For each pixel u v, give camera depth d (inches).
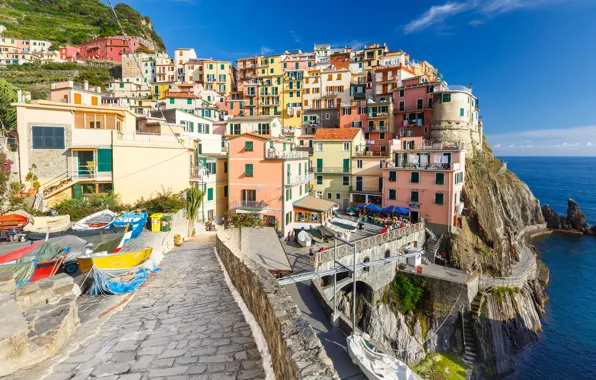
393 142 2439.7
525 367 1440.7
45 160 1232.2
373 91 3479.3
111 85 3754.9
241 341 371.9
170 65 4566.9
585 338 1621.6
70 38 5187.0
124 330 413.1
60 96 1694.1
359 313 1579.7
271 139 1760.6
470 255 1868.8
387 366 856.3
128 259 666.2
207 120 2315.5
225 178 1878.7
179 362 329.1
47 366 324.2
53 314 404.2
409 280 1651.1
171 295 553.9
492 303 1576.0
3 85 2169.0
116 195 1263.5
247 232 1359.5
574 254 2738.7
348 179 2423.7
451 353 1465.3
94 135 1293.1
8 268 518.6
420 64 3996.1
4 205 1018.7
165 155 1373.0
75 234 869.8
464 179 2204.7
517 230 2657.5
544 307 1914.4
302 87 3727.9
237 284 548.4
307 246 1619.1
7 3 5561.0
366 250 1557.6
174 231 1133.1
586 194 5826.8
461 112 2628.0
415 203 2028.8
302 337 255.1
